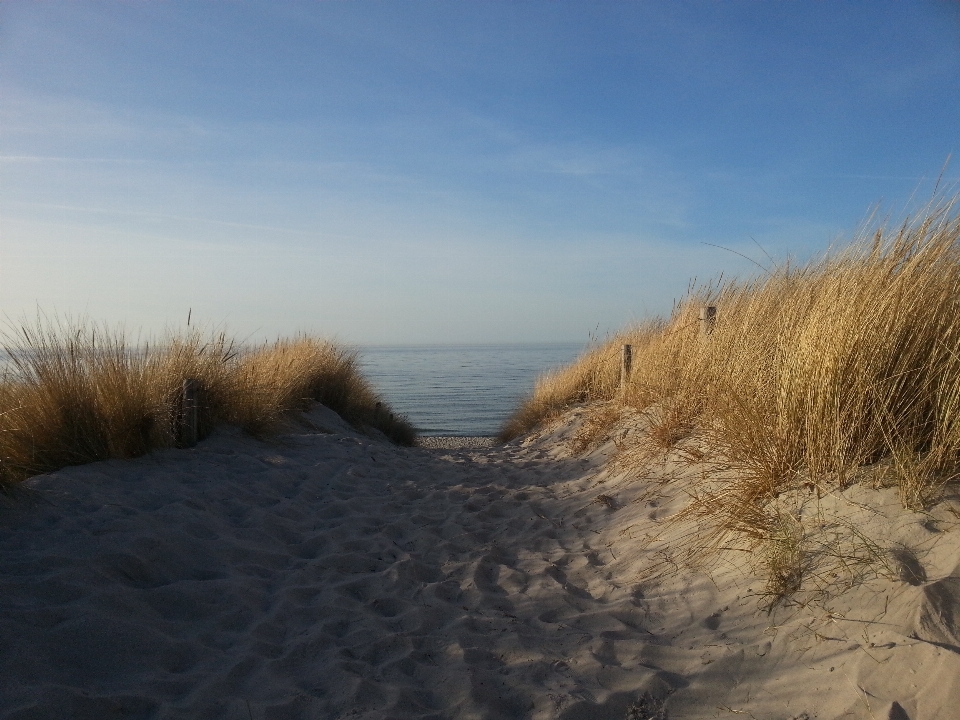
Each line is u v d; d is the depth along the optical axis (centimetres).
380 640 315
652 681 269
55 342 586
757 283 678
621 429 740
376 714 251
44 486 470
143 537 391
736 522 365
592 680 279
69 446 540
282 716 251
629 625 332
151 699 250
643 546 426
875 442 352
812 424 372
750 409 424
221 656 291
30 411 530
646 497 512
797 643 270
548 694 266
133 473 545
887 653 239
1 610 290
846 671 242
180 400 677
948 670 219
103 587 330
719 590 336
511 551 465
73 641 279
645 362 797
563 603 366
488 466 788
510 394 4672
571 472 695
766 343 500
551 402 1186
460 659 299
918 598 255
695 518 423
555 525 522
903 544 288
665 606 342
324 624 329
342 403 1196
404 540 486
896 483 326
